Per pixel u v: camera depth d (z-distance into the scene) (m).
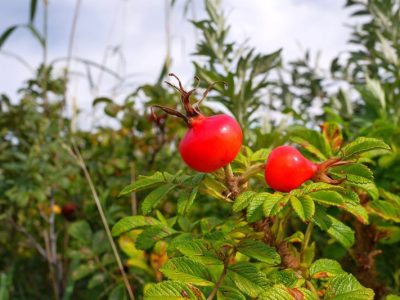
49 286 0.56
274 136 0.28
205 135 0.16
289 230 0.32
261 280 0.15
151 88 0.42
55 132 0.47
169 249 0.18
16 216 0.55
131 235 0.32
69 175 0.48
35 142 0.47
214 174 0.18
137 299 0.35
